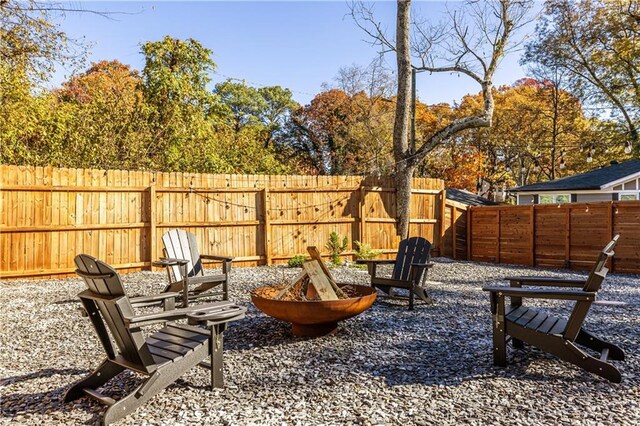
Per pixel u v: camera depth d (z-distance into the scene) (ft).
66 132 35.32
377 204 35.47
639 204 29.19
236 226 30.42
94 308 8.94
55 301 19.10
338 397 9.16
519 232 35.45
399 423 7.97
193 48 50.39
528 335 10.72
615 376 9.87
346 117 84.28
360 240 34.40
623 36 63.67
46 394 9.31
